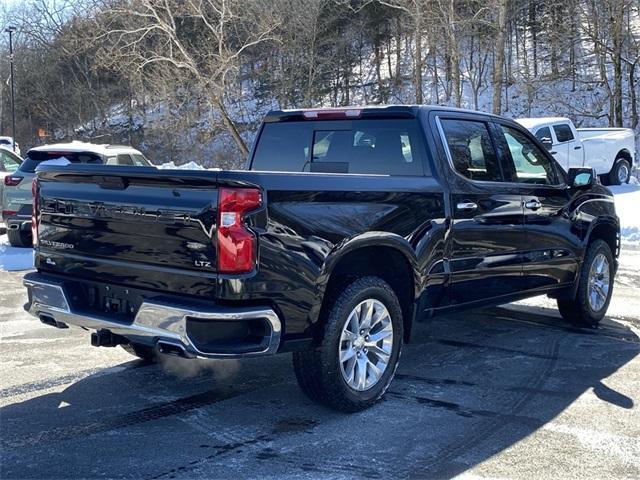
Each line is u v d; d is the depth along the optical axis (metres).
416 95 29.77
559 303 7.25
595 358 6.08
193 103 33.69
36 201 5.07
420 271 5.09
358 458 3.99
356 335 4.68
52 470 3.80
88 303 4.77
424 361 5.96
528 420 4.61
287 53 33.28
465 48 39.50
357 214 4.62
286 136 6.15
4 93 47.72
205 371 5.66
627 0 29.91
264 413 4.71
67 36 32.50
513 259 6.00
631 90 32.81
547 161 6.63
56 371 5.61
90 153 12.02
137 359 5.97
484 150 5.88
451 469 3.85
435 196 5.22
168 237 4.20
